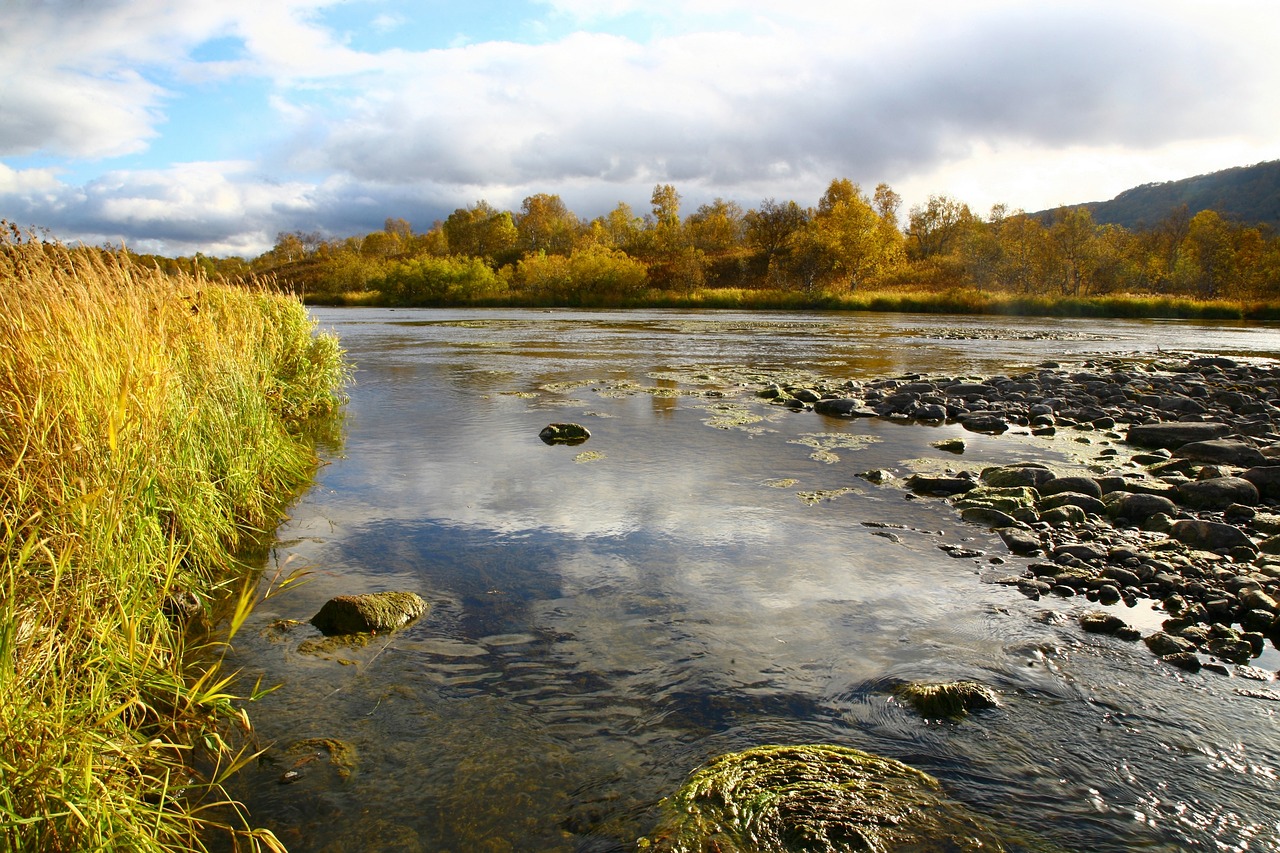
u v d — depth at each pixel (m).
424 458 8.35
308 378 10.98
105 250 6.09
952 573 5.17
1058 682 3.75
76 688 2.88
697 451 8.75
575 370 17.05
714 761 3.09
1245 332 33.44
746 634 4.23
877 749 3.20
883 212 106.88
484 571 5.13
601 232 103.88
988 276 69.75
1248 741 3.28
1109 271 60.09
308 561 5.29
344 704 3.52
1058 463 8.43
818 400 12.46
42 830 2.24
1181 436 9.46
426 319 38.41
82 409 3.96
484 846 2.64
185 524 4.68
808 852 2.59
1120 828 2.75
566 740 3.26
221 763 3.08
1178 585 4.91
